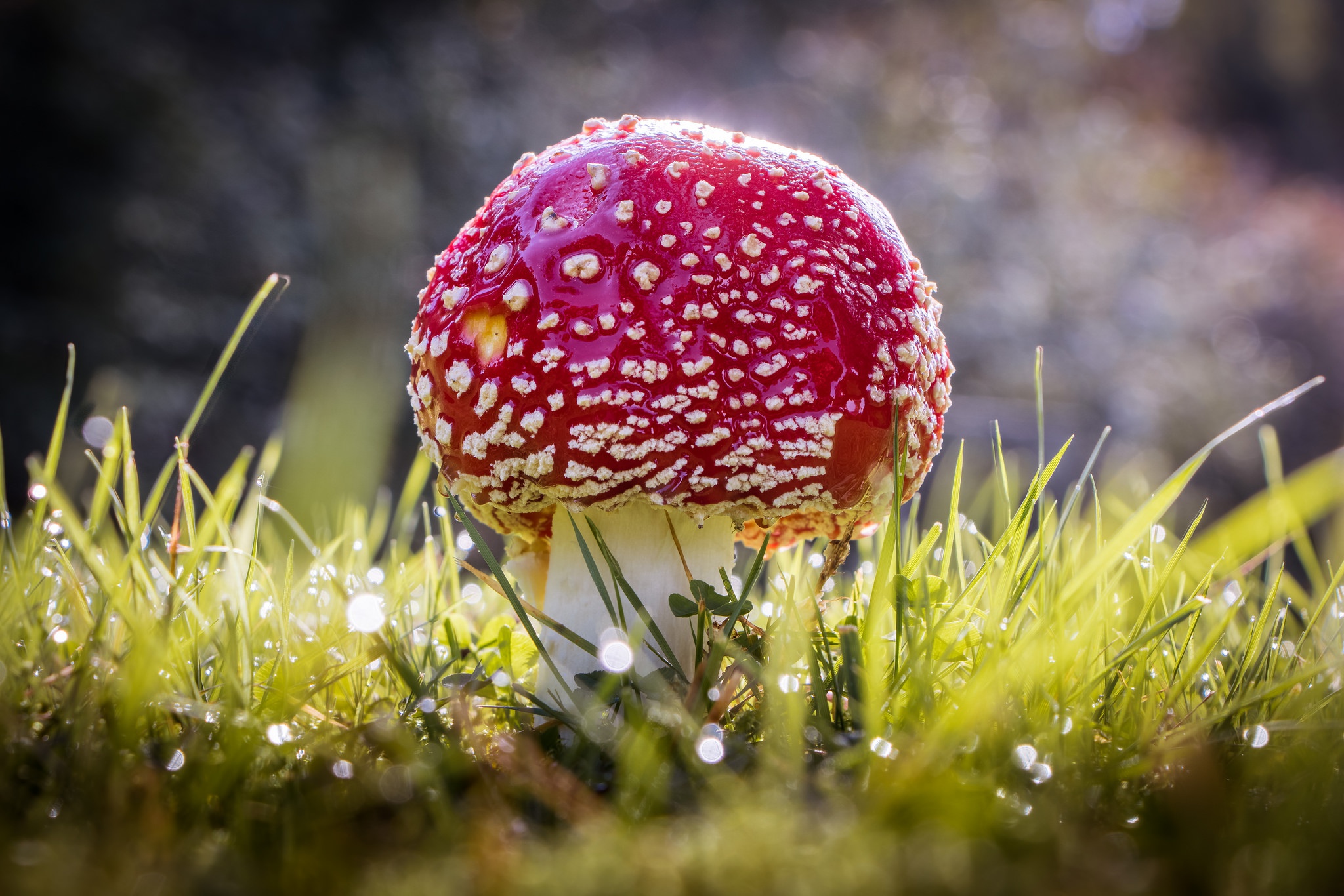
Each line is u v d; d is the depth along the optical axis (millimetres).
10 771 210
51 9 982
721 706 236
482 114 1138
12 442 909
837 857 191
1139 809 211
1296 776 214
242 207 1021
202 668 244
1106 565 237
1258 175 1793
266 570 258
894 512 235
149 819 201
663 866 192
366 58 1150
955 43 1455
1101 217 1374
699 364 238
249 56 1130
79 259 966
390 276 1004
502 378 242
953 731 211
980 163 1299
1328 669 226
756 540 283
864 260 249
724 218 244
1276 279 1465
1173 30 1973
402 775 213
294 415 626
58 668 233
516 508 251
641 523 257
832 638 245
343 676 245
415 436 955
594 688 244
